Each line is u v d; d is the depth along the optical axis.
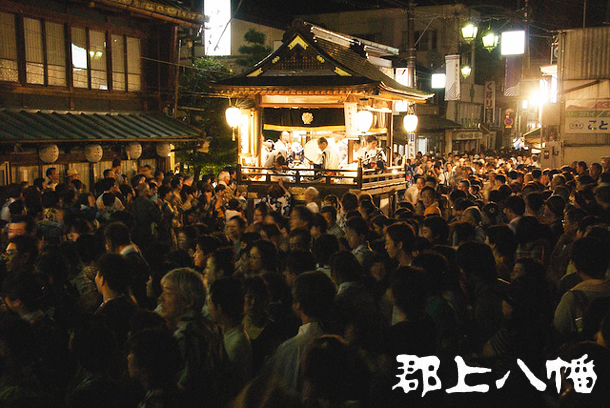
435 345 4.31
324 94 14.53
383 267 6.04
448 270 5.03
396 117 36.16
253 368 4.75
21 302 4.79
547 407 4.29
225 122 23.08
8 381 3.91
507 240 6.40
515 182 14.20
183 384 3.93
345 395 3.16
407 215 8.80
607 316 3.81
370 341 4.26
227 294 4.37
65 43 16.59
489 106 52.22
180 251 6.38
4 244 8.58
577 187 12.17
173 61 19.91
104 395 3.19
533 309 4.61
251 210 15.06
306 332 4.18
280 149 16.23
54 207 9.75
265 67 15.50
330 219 8.42
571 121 24.00
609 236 5.99
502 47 29.00
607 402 3.07
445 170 23.80
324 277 4.29
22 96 15.45
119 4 16.70
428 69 43.78
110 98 18.23
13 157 14.59
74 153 16.44
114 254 5.01
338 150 16.00
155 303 6.00
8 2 14.79
